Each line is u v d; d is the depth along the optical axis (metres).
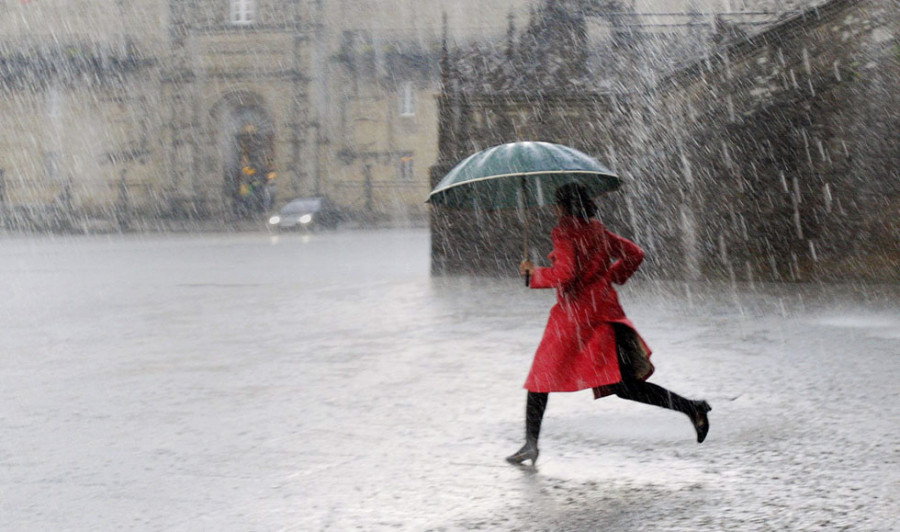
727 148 39.28
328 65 125.75
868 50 35.62
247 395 15.97
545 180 11.13
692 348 20.05
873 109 35.66
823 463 11.16
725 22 40.56
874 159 35.75
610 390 11.22
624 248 11.23
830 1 35.91
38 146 125.81
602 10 47.12
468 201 11.44
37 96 125.75
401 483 10.71
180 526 9.34
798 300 29.48
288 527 9.27
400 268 47.03
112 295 34.31
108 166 125.12
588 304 11.03
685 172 40.47
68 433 13.39
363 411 14.55
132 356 20.55
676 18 49.19
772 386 15.80
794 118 37.34
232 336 23.48
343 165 125.88
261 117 125.25
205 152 124.00
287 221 94.62
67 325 25.97
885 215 35.66
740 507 9.63
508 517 9.47
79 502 10.13
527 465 11.41
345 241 76.25
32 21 125.75
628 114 42.75
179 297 33.44
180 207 121.56
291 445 12.50
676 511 9.55
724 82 39.31
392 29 126.25
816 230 37.03
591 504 9.84
